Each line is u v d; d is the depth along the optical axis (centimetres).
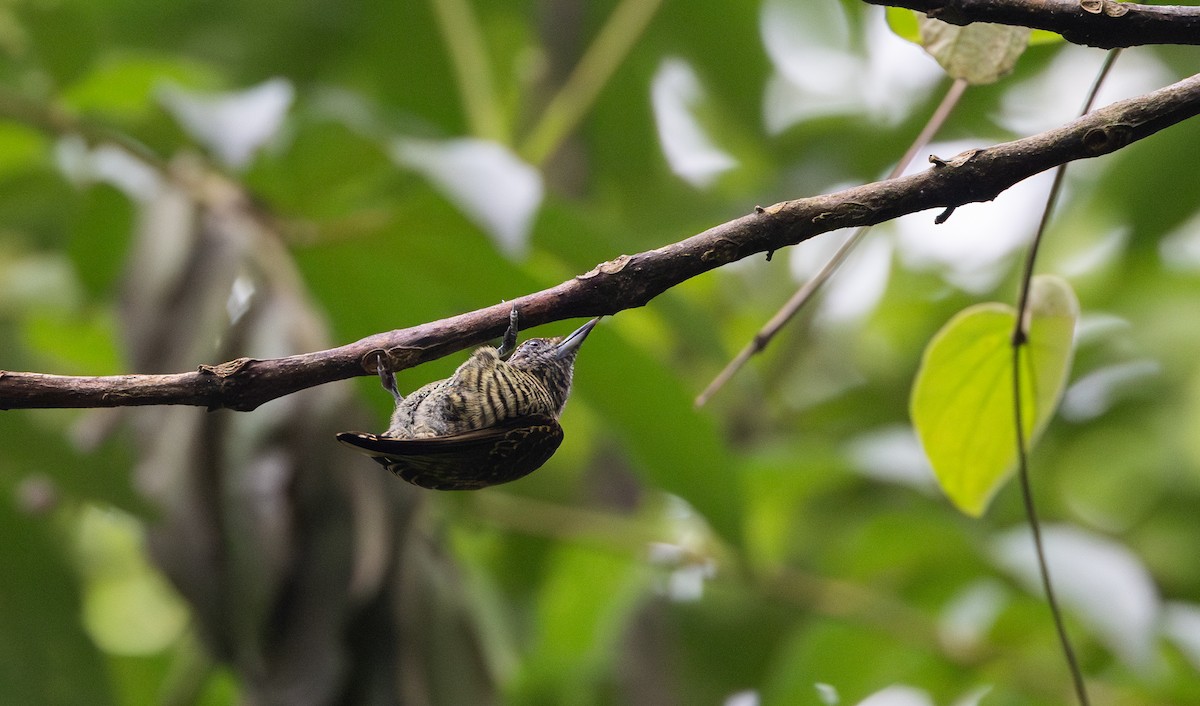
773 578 1053
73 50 949
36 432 809
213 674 1087
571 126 1099
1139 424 1266
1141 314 1272
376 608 805
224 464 808
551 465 1279
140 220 894
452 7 1128
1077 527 1272
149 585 1493
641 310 1105
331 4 1318
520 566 1185
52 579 941
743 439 1288
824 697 1097
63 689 933
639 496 1216
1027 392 700
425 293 888
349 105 887
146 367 821
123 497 812
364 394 859
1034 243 638
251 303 827
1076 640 1068
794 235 515
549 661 1139
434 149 741
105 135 888
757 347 664
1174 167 1176
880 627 1041
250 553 794
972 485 729
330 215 910
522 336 860
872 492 1209
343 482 802
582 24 1340
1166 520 1270
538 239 851
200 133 774
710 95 1405
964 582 1105
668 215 1328
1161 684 1026
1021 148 509
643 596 1152
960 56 626
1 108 884
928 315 1370
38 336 1170
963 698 1139
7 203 1053
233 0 1327
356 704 793
